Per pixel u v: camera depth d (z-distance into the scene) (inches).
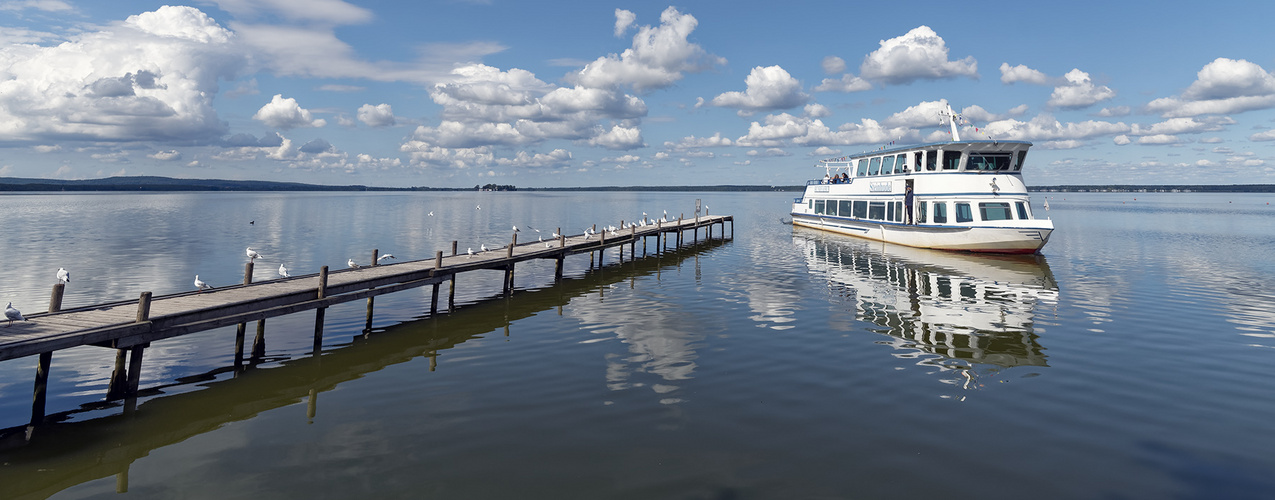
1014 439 385.4
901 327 703.1
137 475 351.9
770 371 532.4
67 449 386.9
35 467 362.6
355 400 472.1
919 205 1454.2
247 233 2151.8
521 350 617.9
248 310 582.6
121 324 474.0
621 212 4239.7
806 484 331.3
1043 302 855.1
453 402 463.8
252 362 583.2
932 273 1137.4
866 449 372.8
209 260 1373.0
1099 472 342.6
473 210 4416.8
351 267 836.6
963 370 530.6
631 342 644.7
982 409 436.5
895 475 340.5
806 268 1244.5
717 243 1884.8
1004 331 679.7
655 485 331.3
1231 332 668.1
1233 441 380.8
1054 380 501.4
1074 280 1056.2
